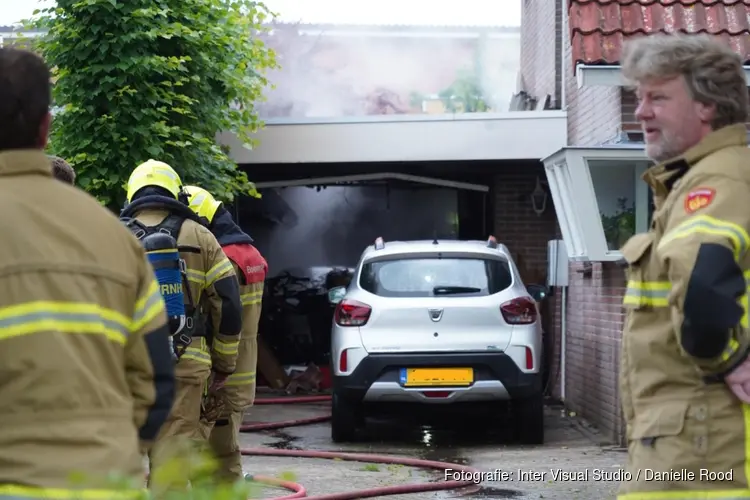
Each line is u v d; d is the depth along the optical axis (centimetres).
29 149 275
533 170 1530
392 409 1109
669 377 313
